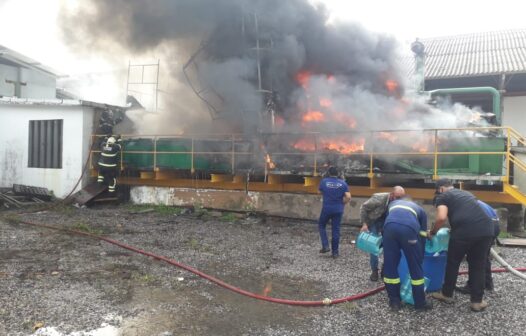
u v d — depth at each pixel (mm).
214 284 4949
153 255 6059
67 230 7734
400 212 4133
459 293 4652
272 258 6176
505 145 7695
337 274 5391
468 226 4055
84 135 11320
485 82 15453
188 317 3945
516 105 14922
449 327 3764
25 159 12078
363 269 5625
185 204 10469
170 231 8008
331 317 3994
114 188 10945
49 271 5242
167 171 10688
